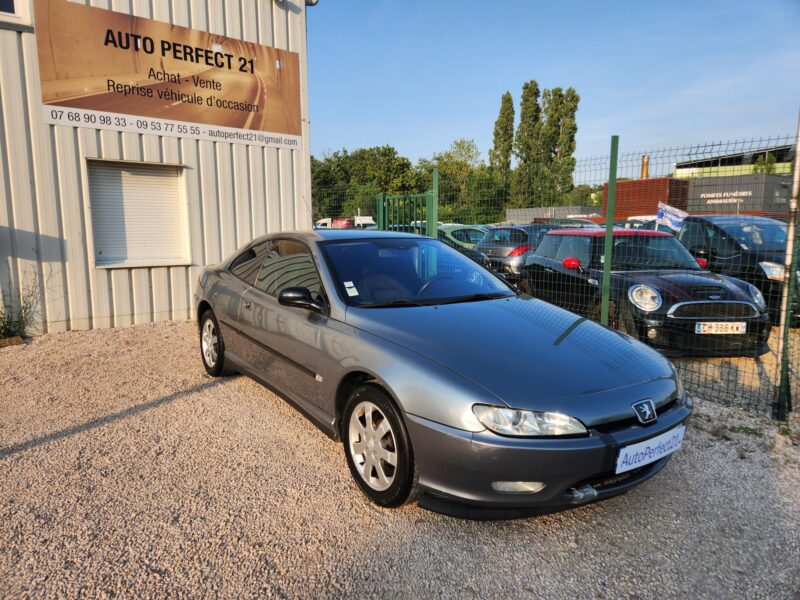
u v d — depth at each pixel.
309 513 2.89
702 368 5.75
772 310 6.89
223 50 7.92
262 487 3.14
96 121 6.93
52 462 3.41
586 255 6.96
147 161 7.38
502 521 2.85
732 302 5.50
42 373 5.22
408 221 9.07
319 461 3.47
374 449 2.94
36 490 3.08
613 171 5.71
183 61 7.57
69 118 6.72
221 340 4.87
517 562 2.54
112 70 6.99
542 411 2.50
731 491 3.21
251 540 2.65
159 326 7.34
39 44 6.45
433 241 4.63
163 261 7.62
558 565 2.53
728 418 4.29
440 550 2.62
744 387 5.14
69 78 6.68
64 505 2.93
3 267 6.41
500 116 50.66
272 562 2.50
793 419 4.28
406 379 2.72
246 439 3.78
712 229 8.28
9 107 6.31
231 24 7.97
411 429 2.66
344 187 13.84
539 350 2.97
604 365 2.91
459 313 3.43
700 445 3.81
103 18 6.86
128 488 3.11
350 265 3.81
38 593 2.27
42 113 6.53
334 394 3.24
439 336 3.02
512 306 3.73
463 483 2.54
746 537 2.77
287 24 8.57
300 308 3.54
